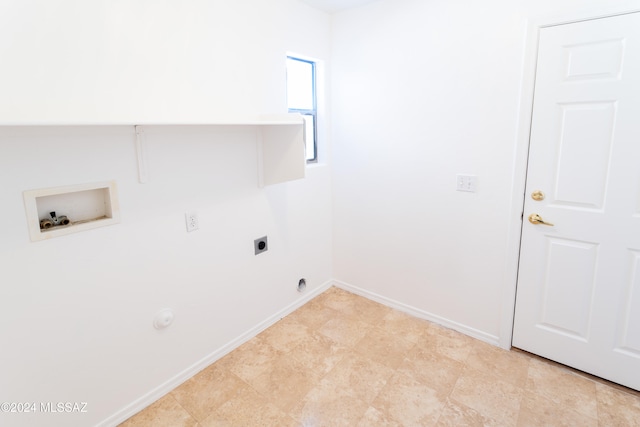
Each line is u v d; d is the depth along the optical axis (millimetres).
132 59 1538
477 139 2082
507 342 2170
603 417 1645
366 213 2744
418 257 2500
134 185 1610
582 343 1915
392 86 2400
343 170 2818
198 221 1911
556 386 1853
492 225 2111
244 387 1899
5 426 1341
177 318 1879
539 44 1781
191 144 1821
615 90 1620
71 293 1458
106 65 1459
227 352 2188
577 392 1807
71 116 1381
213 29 1848
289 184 2496
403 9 2256
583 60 1675
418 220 2449
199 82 1814
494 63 1948
